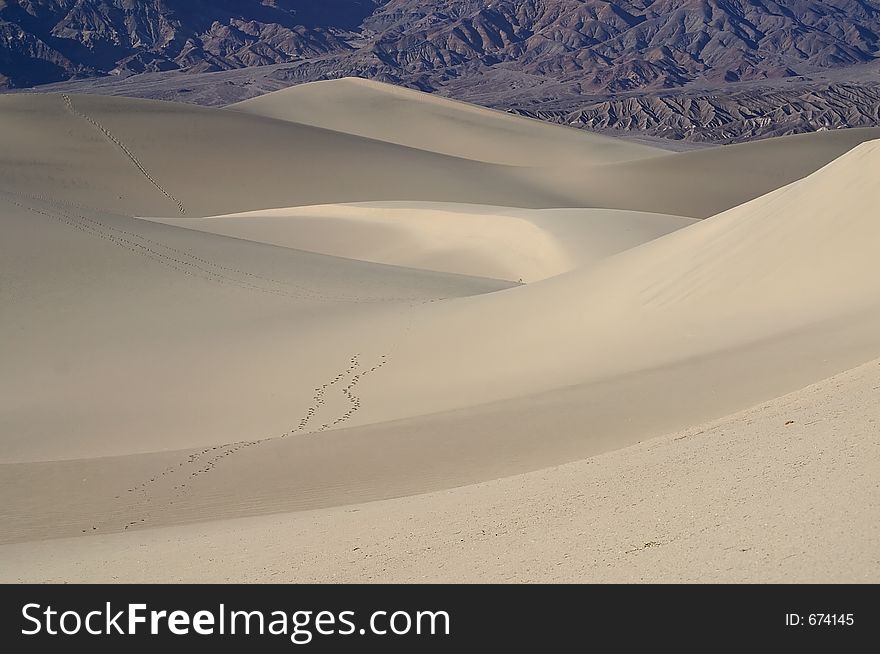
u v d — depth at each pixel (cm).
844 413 1414
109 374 3925
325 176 14138
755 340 3152
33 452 3097
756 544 1006
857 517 984
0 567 1862
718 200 14988
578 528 1241
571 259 7725
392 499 1961
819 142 17238
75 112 14412
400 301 5259
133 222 6297
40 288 4769
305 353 4106
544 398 2964
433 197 13700
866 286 3359
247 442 2969
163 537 1981
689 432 1772
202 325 4569
